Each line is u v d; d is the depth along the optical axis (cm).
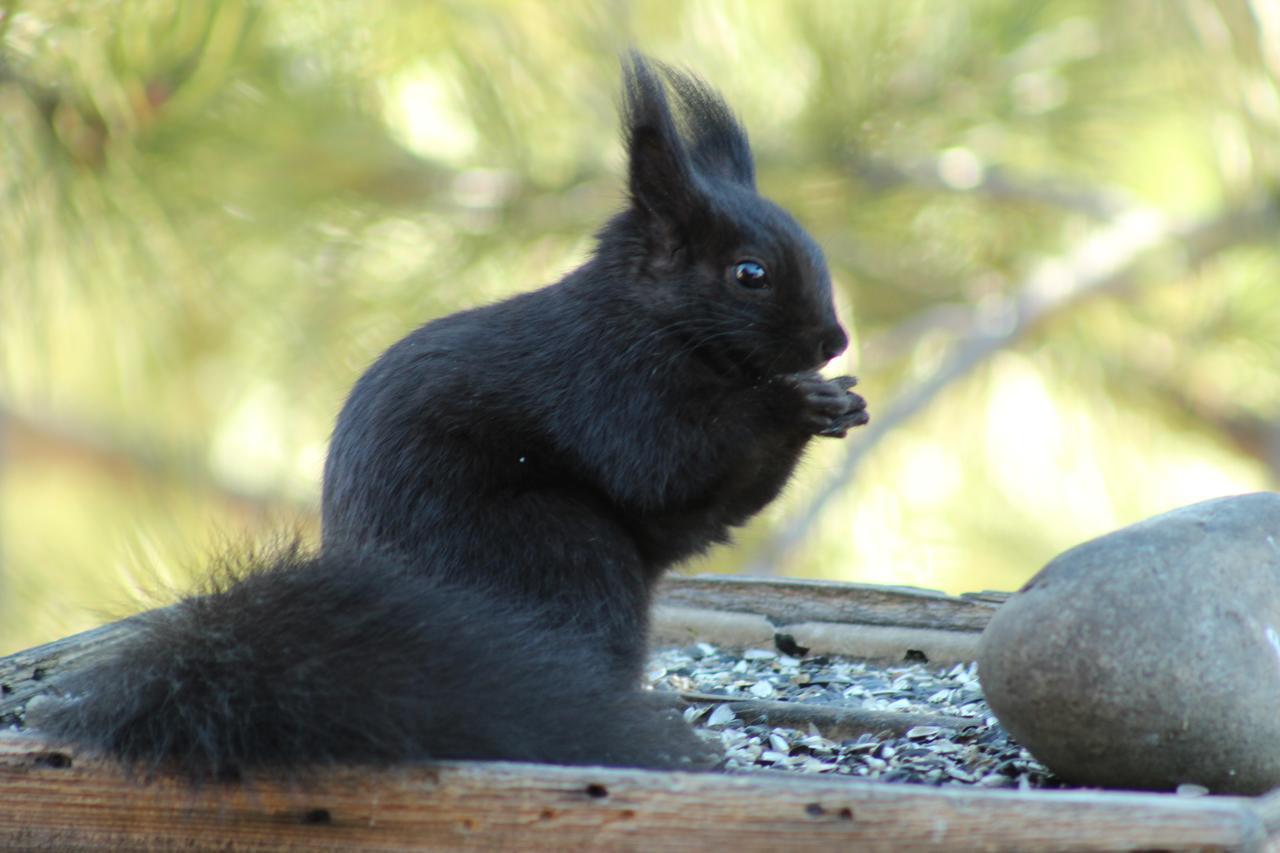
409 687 421
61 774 422
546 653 425
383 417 432
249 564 426
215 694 421
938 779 429
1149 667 422
